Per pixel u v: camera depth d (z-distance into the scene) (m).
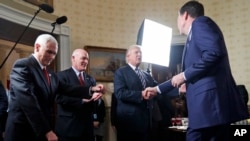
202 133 1.49
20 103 1.70
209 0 5.10
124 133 2.54
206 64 1.41
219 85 1.46
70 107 2.43
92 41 4.89
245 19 4.71
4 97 2.36
